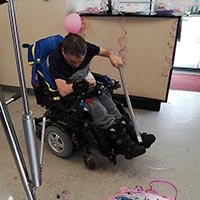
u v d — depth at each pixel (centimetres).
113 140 160
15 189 152
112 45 245
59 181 163
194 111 260
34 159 88
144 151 159
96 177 167
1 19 260
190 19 344
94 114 162
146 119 242
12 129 83
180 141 207
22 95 79
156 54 237
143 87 254
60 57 163
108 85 177
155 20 223
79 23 222
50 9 244
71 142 175
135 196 151
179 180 165
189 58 371
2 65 288
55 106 166
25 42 267
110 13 233
